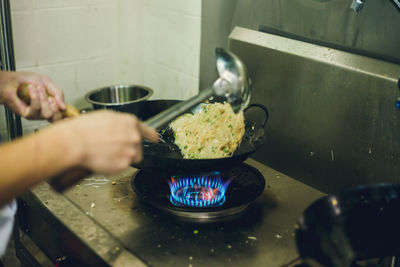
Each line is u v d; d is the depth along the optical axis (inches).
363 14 46.4
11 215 37.0
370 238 33.4
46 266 51.6
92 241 40.7
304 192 51.0
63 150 23.6
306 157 55.8
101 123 24.7
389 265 42.1
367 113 47.6
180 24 74.4
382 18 44.9
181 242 41.4
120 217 45.1
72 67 80.3
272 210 47.2
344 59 48.7
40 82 41.8
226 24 62.6
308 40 53.0
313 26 51.8
